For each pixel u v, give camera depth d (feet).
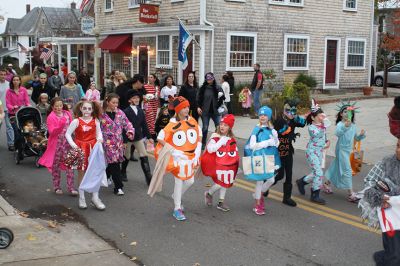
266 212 24.45
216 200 26.55
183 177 23.00
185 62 61.26
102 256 18.53
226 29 67.10
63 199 26.58
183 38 60.70
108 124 26.16
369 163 36.50
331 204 25.98
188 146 23.16
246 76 69.92
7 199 26.48
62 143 26.68
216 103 40.83
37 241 19.77
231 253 19.17
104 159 24.70
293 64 75.41
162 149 23.09
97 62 91.81
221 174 23.84
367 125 53.11
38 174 32.42
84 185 24.14
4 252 18.45
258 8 69.92
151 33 76.13
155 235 21.13
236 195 27.61
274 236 21.06
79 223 22.63
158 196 27.27
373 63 99.50
